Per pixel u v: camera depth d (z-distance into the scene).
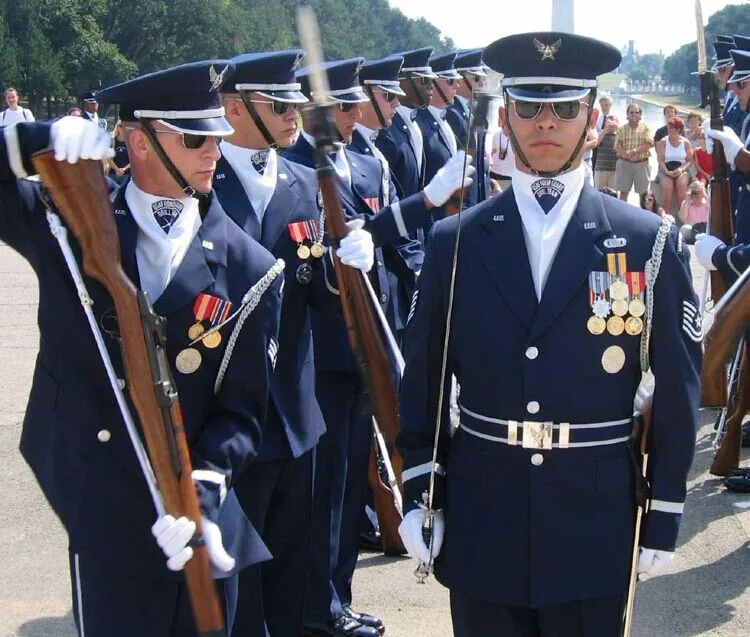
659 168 15.08
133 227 2.87
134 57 50.19
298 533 3.96
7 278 11.95
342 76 4.70
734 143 5.33
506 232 2.82
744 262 4.62
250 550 3.04
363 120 5.87
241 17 46.16
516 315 2.77
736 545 5.10
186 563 2.66
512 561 2.77
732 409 5.71
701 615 4.43
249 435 2.96
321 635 4.30
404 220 4.11
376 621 4.34
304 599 4.04
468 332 2.81
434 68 7.56
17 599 4.67
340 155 4.75
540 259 2.80
